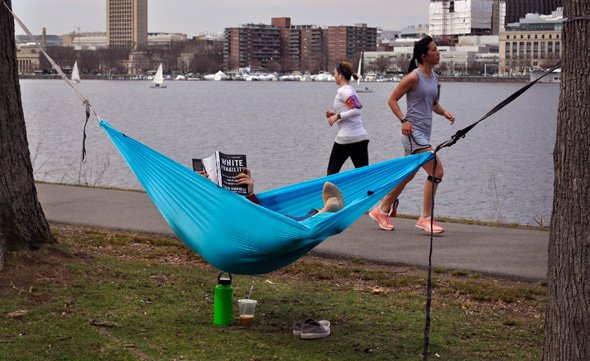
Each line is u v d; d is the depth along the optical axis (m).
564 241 5.09
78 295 7.23
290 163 32.12
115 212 11.80
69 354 5.95
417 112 10.04
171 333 6.48
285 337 6.51
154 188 6.73
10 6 7.87
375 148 39.53
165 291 7.57
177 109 79.06
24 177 7.92
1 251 7.55
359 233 10.40
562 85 5.10
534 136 47.78
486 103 100.69
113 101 96.38
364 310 7.29
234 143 41.78
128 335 6.41
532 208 21.39
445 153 36.97
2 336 6.22
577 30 5.00
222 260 6.55
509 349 6.40
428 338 6.11
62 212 11.77
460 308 7.46
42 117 59.81
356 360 6.05
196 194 6.36
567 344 5.08
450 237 10.27
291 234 6.19
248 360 5.98
